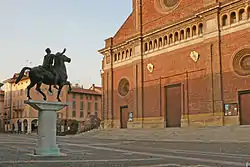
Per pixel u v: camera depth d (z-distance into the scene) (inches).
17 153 788.6
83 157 707.4
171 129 1736.0
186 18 1815.9
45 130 706.2
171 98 1926.7
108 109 2443.4
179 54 1877.5
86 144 1279.5
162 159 681.0
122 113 2336.4
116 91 2391.7
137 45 2190.0
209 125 1627.7
